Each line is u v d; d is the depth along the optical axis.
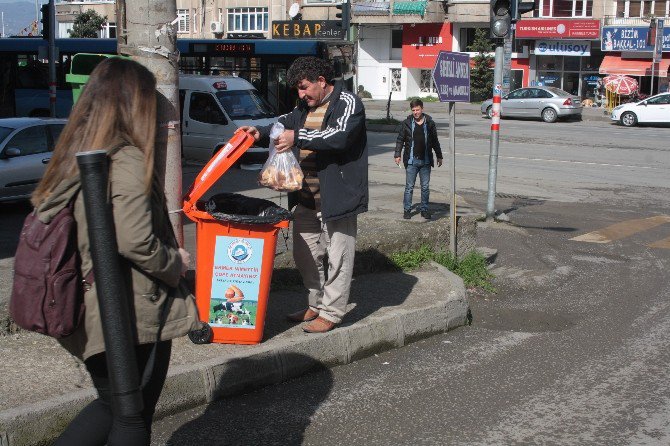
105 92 3.23
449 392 5.70
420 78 54.75
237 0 55.88
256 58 24.78
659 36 42.94
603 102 46.84
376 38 54.88
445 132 29.50
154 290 3.29
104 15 63.44
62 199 3.15
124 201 3.11
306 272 6.30
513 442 4.90
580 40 47.84
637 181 18.30
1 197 13.02
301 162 6.07
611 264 10.38
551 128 32.78
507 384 5.90
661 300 8.60
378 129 31.48
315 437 4.88
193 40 25.41
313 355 5.91
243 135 5.57
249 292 5.70
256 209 5.77
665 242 11.89
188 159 20.39
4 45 26.83
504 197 16.02
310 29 42.06
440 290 7.55
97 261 2.82
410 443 4.85
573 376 6.12
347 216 5.76
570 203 15.43
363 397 5.54
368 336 6.34
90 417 3.33
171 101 6.04
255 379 5.52
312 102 5.75
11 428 4.32
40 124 13.68
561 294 8.80
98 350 3.18
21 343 5.61
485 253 10.34
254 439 4.81
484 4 50.16
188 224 10.98
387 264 8.36
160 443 4.69
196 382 5.18
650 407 5.52
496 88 12.62
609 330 7.42
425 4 50.44
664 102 34.03
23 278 3.11
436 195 16.05
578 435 5.03
